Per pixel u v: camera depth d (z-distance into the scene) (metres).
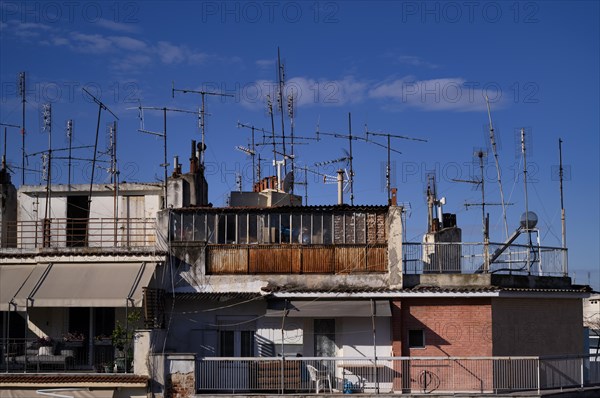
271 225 33.41
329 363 31.86
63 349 31.88
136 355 29.77
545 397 30.38
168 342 32.56
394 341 31.98
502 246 34.91
